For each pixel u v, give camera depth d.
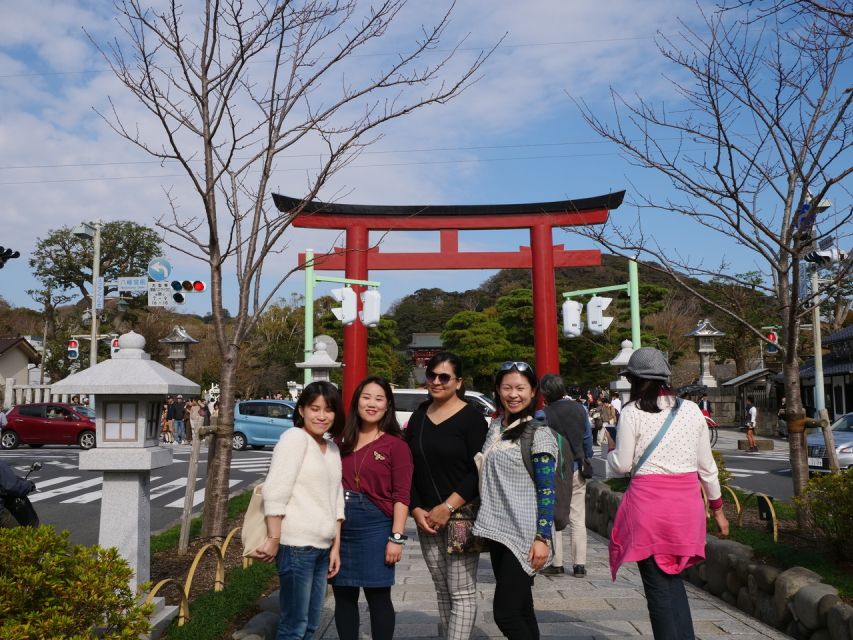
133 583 4.09
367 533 3.69
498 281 89.94
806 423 6.20
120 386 4.09
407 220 16.77
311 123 6.49
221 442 6.61
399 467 3.71
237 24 6.16
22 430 23.22
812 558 4.91
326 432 3.75
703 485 3.66
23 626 2.65
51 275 42.69
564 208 16.94
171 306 18.97
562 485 3.58
